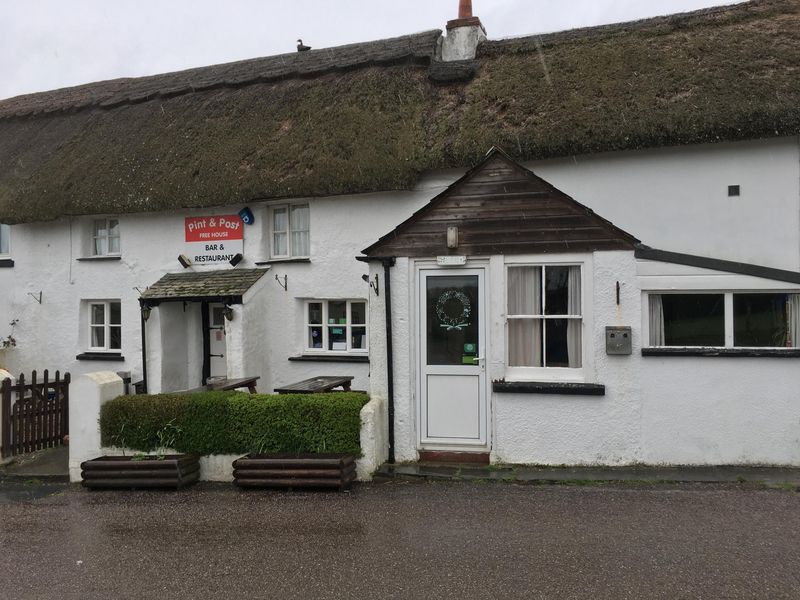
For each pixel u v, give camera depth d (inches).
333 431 276.1
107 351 454.9
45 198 441.1
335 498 251.1
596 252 276.2
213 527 223.5
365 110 394.6
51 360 462.6
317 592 170.2
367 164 361.7
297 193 376.8
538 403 281.0
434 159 353.4
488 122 356.8
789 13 377.1
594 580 171.9
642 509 226.1
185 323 427.5
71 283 456.8
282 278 396.5
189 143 434.3
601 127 329.7
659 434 272.2
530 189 283.1
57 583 181.5
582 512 225.0
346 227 382.3
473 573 178.5
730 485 248.2
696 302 278.1
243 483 267.3
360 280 379.6
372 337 299.1
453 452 291.0
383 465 289.1
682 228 329.1
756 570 175.3
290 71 466.0
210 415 286.7
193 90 498.6
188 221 420.5
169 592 173.2
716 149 324.8
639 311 272.8
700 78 333.4
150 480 273.3
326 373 387.5
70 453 299.1
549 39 422.6
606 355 275.0
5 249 494.3
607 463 275.3
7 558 201.3
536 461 281.3
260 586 175.0
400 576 178.2
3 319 477.1
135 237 436.8
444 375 292.2
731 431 267.4
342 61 461.1
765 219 319.0
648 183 334.0
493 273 285.6
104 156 454.3
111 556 200.1
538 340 287.9
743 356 265.6
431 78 404.5
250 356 379.9
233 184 391.5
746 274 266.2
